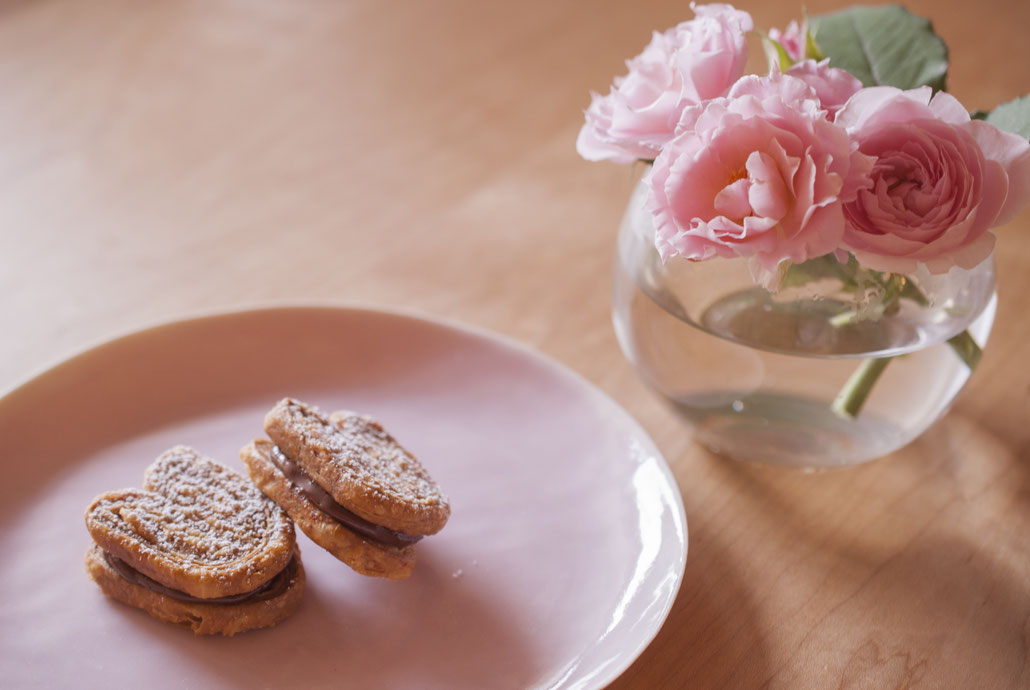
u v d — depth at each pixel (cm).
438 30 80
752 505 48
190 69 71
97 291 55
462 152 66
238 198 61
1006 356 55
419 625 42
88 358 48
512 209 62
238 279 56
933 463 50
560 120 70
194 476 44
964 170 39
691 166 39
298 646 41
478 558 45
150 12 78
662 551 44
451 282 57
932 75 45
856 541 47
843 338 44
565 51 78
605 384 53
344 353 51
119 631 41
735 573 46
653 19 84
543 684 41
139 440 47
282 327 51
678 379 46
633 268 46
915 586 46
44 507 44
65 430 46
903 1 85
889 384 45
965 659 43
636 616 42
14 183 60
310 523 42
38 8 76
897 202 40
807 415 45
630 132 42
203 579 40
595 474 48
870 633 44
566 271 59
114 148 63
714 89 41
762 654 43
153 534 41
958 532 48
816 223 39
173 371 49
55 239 57
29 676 40
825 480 49
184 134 65
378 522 42
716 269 43
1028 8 87
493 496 47
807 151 38
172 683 40
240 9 80
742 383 45
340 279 57
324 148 65
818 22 46
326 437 43
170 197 61
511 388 50
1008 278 59
